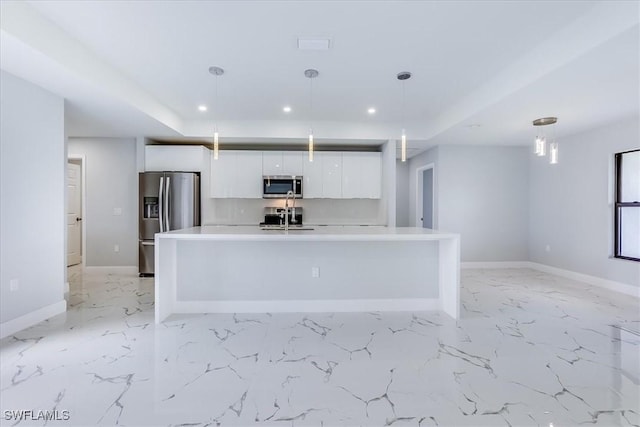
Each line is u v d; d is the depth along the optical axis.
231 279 3.30
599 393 1.87
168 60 2.85
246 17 2.20
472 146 5.52
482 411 1.71
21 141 2.72
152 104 3.76
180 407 1.73
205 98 3.83
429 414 1.69
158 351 2.38
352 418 1.66
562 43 2.34
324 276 3.34
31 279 2.85
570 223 4.82
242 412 1.70
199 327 2.87
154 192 4.84
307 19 2.22
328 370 2.12
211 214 5.51
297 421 1.63
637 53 2.16
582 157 4.61
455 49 2.63
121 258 5.12
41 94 2.88
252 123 4.80
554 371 2.11
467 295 3.90
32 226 2.85
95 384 1.93
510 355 2.34
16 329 2.71
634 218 4.07
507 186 5.60
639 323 2.97
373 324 2.96
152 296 3.83
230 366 2.17
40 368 2.12
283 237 2.84
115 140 5.06
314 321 3.04
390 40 2.50
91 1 2.03
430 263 3.41
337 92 3.62
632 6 1.84
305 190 5.40
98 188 5.07
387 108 4.23
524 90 2.86
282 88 3.49
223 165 5.36
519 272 5.25
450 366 2.18
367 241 3.35
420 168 6.34
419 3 2.04
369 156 5.45
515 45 2.57
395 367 2.16
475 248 5.58
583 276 4.60
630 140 3.93
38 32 2.17
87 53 2.66
